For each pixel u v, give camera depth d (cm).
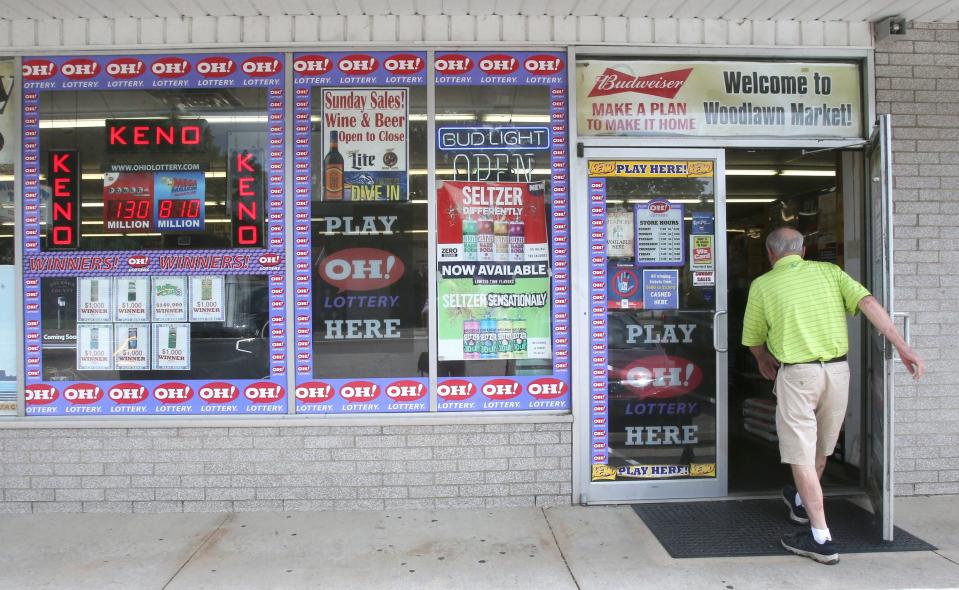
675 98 462
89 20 449
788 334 376
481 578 350
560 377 458
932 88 469
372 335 453
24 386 451
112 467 444
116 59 454
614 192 461
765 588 337
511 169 457
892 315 385
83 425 443
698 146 461
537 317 458
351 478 446
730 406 655
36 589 340
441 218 455
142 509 445
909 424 466
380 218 455
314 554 380
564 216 457
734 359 658
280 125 454
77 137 454
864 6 436
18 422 443
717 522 424
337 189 454
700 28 458
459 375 454
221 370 452
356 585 343
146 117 454
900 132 468
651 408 461
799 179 601
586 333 456
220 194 454
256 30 449
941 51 470
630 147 457
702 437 463
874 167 420
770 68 466
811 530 374
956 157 470
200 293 453
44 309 452
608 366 459
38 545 394
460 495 449
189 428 445
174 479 445
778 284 386
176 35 449
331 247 453
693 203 463
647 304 461
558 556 376
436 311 454
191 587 342
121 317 453
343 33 450
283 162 453
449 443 448
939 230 467
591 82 459
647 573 354
